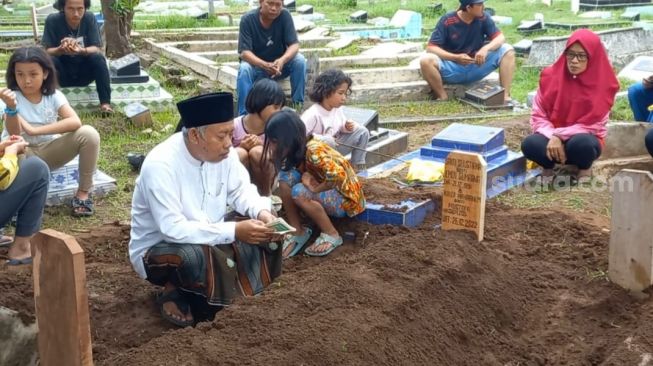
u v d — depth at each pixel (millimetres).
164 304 4789
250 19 9547
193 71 11781
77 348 3328
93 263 5574
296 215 5699
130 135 8750
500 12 20000
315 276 4688
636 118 8281
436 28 10688
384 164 7340
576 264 5332
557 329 4688
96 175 7156
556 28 16688
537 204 6520
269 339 3953
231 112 4535
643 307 4742
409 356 4164
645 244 4785
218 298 4629
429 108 10305
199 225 4594
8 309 4430
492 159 6844
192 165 4645
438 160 6887
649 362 4195
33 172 5359
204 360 3771
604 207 6492
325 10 21484
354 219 5906
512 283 5020
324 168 5445
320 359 3865
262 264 4844
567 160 6930
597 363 4410
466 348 4473
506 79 10594
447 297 4652
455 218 5398
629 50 12820
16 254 5469
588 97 6949
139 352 3875
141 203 4695
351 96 10500
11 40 15047
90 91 9297
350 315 4234
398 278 4672
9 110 5984
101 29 13250
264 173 6062
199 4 21672
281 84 10180
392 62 12398
